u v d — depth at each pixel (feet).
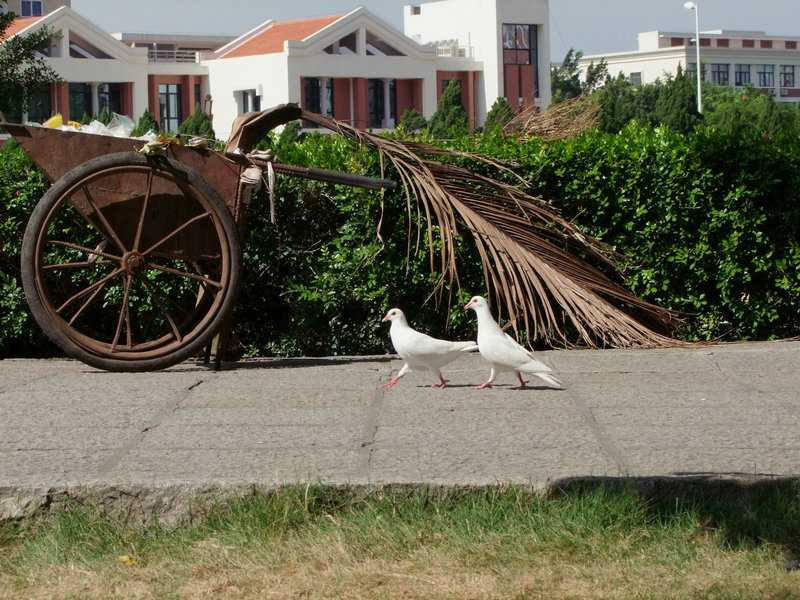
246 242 33.12
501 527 16.34
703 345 32.58
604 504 16.58
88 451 19.61
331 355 33.83
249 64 176.04
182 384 26.71
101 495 17.19
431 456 18.93
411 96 189.67
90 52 168.45
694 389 25.40
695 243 33.40
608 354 30.91
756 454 18.90
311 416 22.62
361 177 29.76
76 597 14.82
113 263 27.94
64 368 29.76
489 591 14.69
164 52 182.91
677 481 17.12
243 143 30.12
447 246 32.55
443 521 16.57
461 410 23.09
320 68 173.68
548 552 15.72
